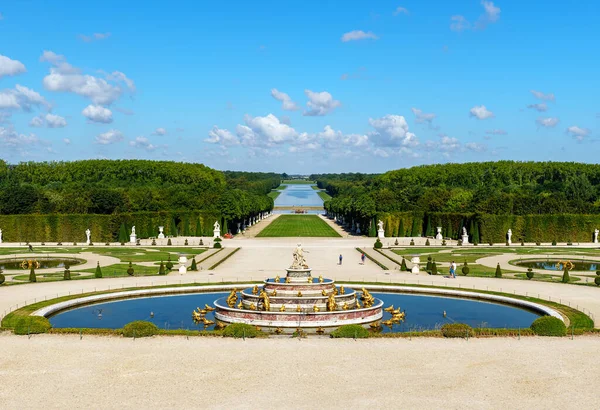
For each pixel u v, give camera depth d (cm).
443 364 5072
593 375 4794
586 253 14738
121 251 15088
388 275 10750
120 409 4094
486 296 8512
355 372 4853
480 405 4178
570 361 5156
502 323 7100
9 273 10969
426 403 4206
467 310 7850
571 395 4362
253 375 4775
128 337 5947
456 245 17388
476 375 4788
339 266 12106
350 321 7106
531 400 4269
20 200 19938
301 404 4178
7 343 5691
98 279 10081
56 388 4481
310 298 7388
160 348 5538
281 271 11256
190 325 7069
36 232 18012
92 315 7512
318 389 4466
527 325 6981
